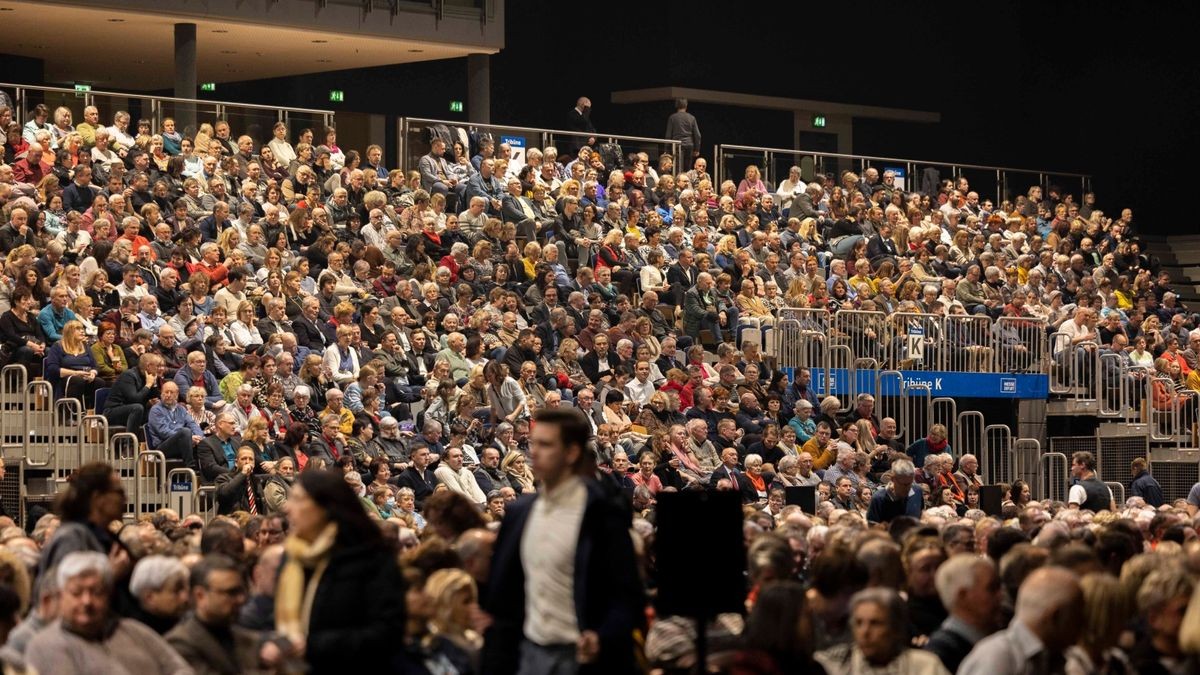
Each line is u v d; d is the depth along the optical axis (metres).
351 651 6.41
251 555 8.92
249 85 34.72
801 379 22.72
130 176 21.73
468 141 26.52
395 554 6.83
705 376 22.55
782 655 6.91
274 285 20.05
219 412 17.62
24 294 17.84
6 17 26.53
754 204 28.31
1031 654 6.52
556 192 26.44
